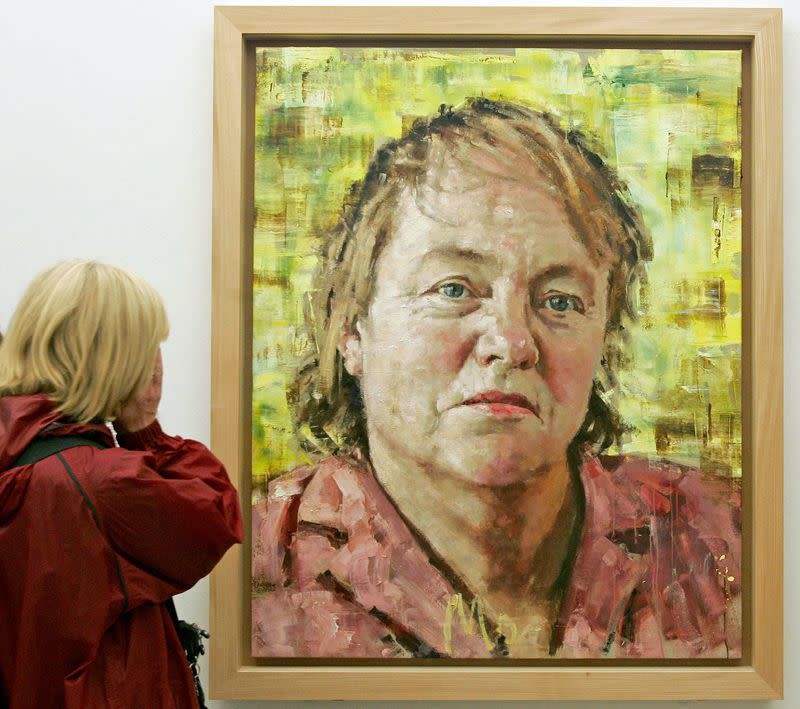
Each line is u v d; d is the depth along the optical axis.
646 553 1.74
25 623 1.15
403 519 1.74
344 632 1.73
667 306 1.76
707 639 1.73
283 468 1.75
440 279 1.76
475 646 1.72
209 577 1.72
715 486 1.75
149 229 1.81
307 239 1.76
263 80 1.78
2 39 1.82
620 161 1.77
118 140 1.82
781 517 1.73
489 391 1.75
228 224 1.74
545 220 1.77
